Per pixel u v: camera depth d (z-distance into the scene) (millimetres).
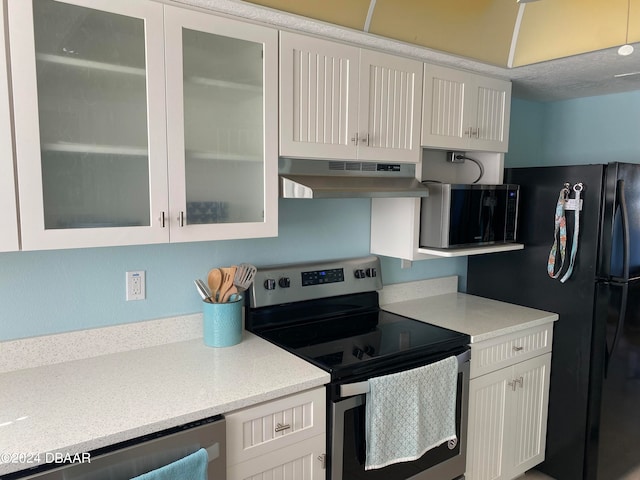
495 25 2234
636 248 2350
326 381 1610
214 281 1902
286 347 1868
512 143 3160
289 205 2221
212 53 1633
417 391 1795
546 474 2605
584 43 2117
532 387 2428
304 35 1794
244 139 1730
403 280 2744
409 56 2129
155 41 1481
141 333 1841
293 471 1581
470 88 2352
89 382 1521
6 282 1588
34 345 1634
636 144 2869
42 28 1318
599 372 2340
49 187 1364
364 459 1743
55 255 1667
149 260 1866
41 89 1329
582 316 2367
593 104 3049
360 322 2268
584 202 2326
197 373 1604
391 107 2061
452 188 2225
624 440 2523
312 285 2211
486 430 2229
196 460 1311
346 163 1989
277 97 1743
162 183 1533
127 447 1240
